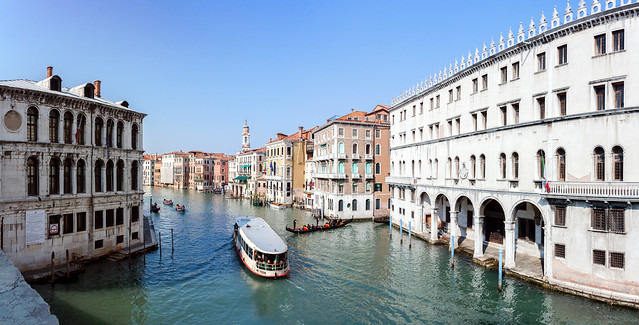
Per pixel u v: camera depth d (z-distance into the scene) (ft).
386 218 152.25
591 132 61.52
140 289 70.28
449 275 77.82
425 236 110.73
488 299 64.85
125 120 91.81
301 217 169.78
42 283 69.10
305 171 210.38
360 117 169.17
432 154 106.01
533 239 85.15
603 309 57.41
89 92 84.33
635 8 56.34
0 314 23.00
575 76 63.98
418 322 57.93
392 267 84.89
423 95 113.29
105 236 85.56
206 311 62.08
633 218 56.65
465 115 91.15
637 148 56.70
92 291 67.72
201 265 87.86
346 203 154.10
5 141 66.95
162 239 118.21
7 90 67.31
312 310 62.80
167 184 416.26
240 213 184.24
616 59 59.06
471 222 105.29
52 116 75.25
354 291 70.95
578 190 61.16
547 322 55.31
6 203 67.21
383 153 162.91
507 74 77.97
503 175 78.84
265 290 71.51
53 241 74.13
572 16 64.90
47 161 73.36
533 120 71.10
